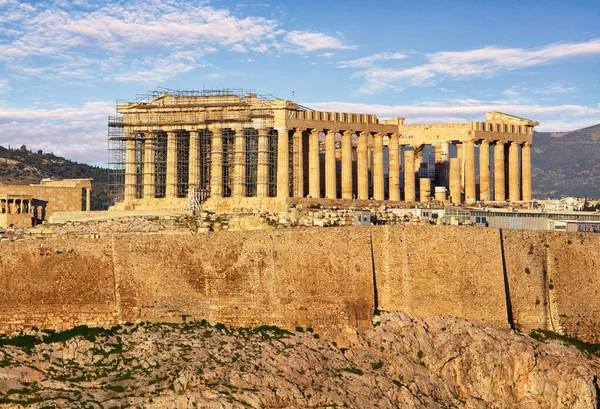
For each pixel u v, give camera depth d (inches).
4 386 6166.3
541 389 7170.3
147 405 6102.4
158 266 7155.5
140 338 6820.9
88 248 7121.1
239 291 7180.1
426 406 6747.1
